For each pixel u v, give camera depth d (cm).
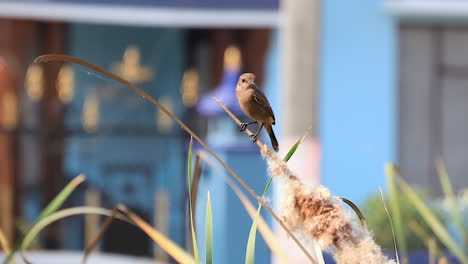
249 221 1214
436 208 1212
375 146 1394
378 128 1400
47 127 1656
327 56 1394
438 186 1476
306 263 855
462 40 1470
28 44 1642
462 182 1475
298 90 988
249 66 1603
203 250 1305
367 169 1384
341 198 298
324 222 269
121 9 1416
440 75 1470
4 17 1598
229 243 1204
